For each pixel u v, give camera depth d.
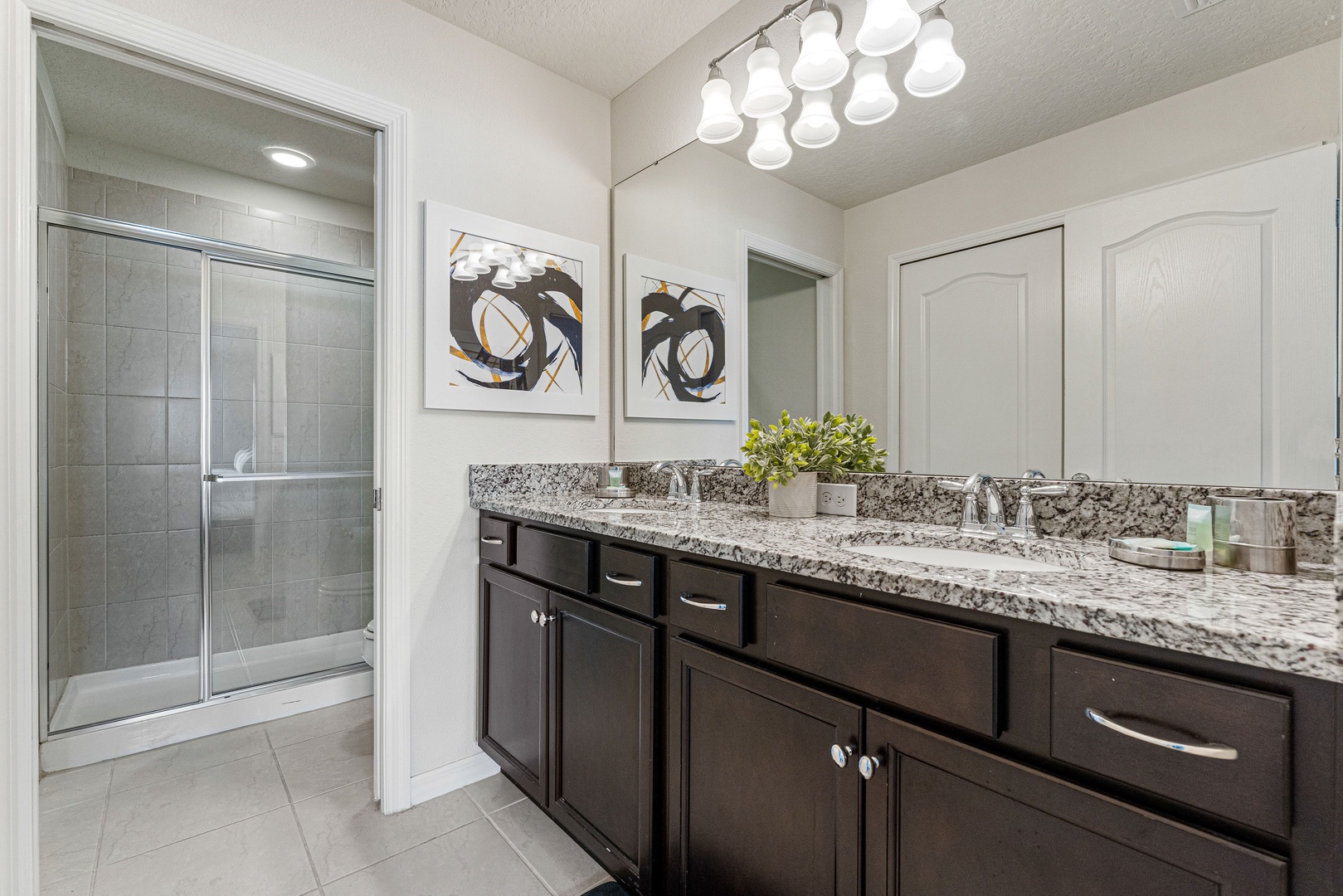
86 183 2.37
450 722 1.83
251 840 1.55
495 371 1.89
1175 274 1.03
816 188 1.60
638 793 1.26
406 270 1.73
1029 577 0.80
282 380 2.67
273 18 1.53
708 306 1.89
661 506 1.81
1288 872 0.53
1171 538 1.03
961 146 1.32
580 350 2.10
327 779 1.86
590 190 2.19
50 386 2.08
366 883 1.40
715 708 1.11
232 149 2.48
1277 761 0.54
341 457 2.83
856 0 1.54
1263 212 0.94
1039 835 0.69
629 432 2.16
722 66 1.83
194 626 2.48
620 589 1.32
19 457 1.23
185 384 2.46
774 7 1.70
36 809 1.26
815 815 0.94
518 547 1.68
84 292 2.26
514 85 1.98
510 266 1.93
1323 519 0.88
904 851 0.82
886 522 1.43
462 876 1.43
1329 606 0.65
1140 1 1.08
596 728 1.39
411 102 1.75
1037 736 0.70
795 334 1.65
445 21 1.83
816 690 0.93
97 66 1.92
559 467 2.05
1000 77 1.26
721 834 1.10
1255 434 0.95
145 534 2.38
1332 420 0.88
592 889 1.39
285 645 2.67
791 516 1.49
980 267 1.30
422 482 1.77
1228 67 0.98
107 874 1.42
